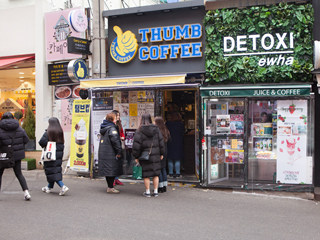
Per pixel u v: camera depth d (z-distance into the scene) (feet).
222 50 25.31
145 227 15.94
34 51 34.04
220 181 24.82
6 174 29.66
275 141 23.98
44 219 16.84
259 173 24.26
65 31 31.37
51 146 21.54
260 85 24.43
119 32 28.68
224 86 24.59
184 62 26.99
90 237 14.49
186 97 31.24
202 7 26.25
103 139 22.68
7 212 17.93
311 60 23.80
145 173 21.70
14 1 37.17
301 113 23.41
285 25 23.81
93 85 26.11
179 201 21.17
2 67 33.78
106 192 23.24
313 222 17.51
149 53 27.73
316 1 24.26
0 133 19.75
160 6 26.89
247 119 24.30
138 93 27.84
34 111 37.52
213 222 17.02
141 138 21.50
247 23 24.66
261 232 15.67
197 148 27.04
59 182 21.95
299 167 23.52
